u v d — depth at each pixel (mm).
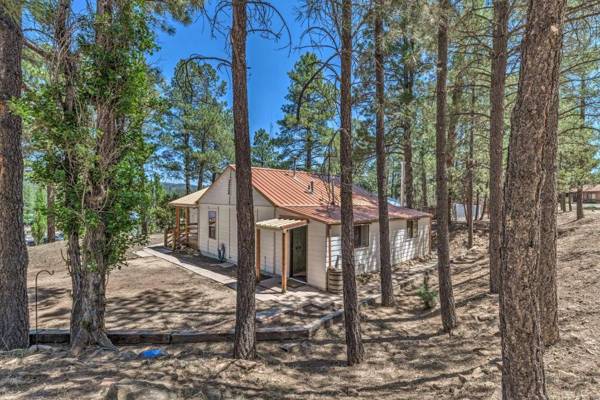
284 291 10391
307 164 23359
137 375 4414
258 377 4941
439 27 6297
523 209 2852
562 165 15438
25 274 6035
